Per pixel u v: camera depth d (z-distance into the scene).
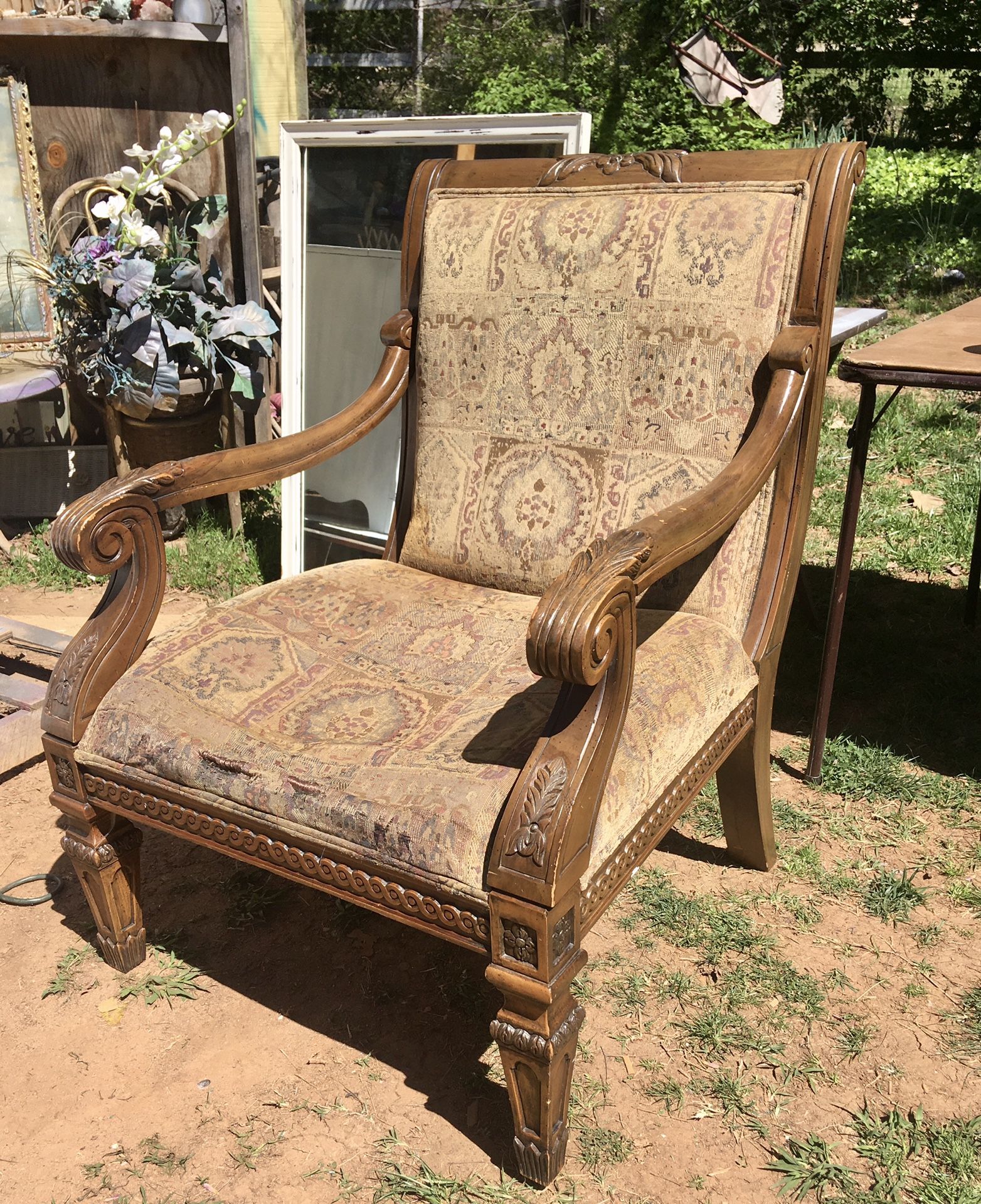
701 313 1.89
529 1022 1.41
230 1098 1.72
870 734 2.64
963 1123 1.63
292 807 1.52
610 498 2.00
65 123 3.98
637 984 1.92
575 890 1.37
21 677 2.83
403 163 3.09
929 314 6.12
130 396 3.61
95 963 2.02
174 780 1.64
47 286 3.89
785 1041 1.80
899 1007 1.86
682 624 1.87
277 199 4.69
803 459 1.89
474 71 9.33
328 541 3.45
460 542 2.18
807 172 1.84
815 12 9.83
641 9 8.97
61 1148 1.64
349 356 3.33
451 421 2.19
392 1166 1.60
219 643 1.85
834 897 2.13
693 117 8.93
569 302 2.02
